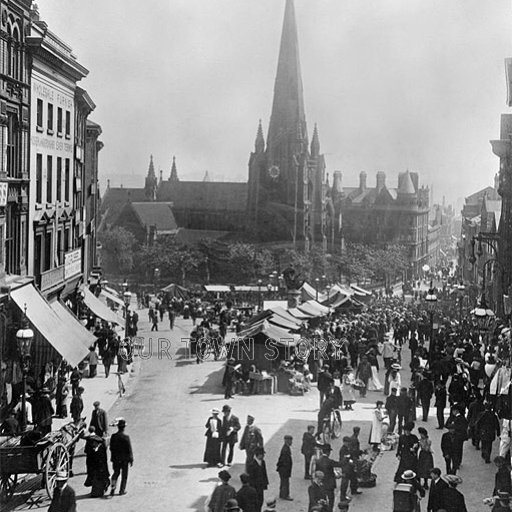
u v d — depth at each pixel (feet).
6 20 118.73
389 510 69.26
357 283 326.44
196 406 110.01
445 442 75.41
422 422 100.07
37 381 112.37
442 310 214.69
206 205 370.32
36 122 134.72
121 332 187.01
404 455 72.33
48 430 82.02
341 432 94.73
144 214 358.02
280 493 72.49
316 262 334.03
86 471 80.59
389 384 115.24
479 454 86.33
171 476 78.64
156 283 322.14
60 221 154.20
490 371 101.45
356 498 72.69
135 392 119.85
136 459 84.74
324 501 63.31
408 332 172.04
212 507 63.36
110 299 228.02
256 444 69.97
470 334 152.35
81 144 181.06
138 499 71.72
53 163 148.05
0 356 104.32
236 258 331.57
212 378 131.64
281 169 363.15
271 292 252.62
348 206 363.56
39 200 139.64
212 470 81.05
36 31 136.77
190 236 365.40
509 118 212.64
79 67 159.84
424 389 99.66
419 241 359.87
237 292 261.03
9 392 107.55
